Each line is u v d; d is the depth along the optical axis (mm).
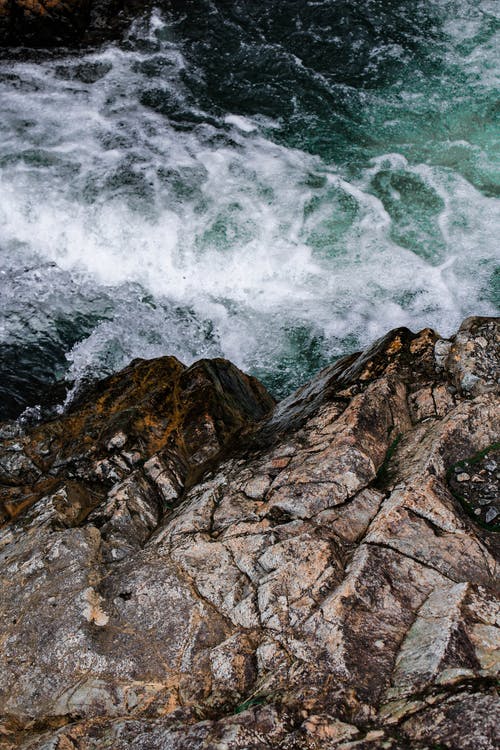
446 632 3889
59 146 11672
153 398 7059
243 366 9086
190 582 4848
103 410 7047
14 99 12523
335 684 3820
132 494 5898
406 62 12469
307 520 5000
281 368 8992
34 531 5555
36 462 6566
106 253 10352
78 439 6688
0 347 8945
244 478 5672
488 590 4230
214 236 10297
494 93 11766
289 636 4211
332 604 4223
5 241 10492
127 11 14133
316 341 9195
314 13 13609
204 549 5062
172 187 10945
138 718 4074
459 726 3344
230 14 13922
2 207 10812
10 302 9578
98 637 4594
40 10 13172
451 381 6094
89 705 4238
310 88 12344
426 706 3531
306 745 3459
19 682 4445
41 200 10836
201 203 10703
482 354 6059
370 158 11125
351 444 5379
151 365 7613
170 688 4258
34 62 13320
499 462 5254
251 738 3498
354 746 3352
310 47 13047
